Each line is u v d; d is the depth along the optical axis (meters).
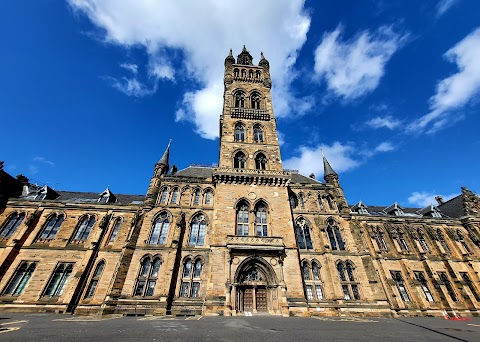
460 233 41.19
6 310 26.69
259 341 11.78
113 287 26.73
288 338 12.79
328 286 30.33
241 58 57.59
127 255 29.31
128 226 34.72
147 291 27.72
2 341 10.66
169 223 33.12
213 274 27.44
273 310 26.39
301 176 45.03
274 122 43.38
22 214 34.41
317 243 33.81
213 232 30.42
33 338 11.52
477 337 14.18
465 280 36.28
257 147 39.94
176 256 29.81
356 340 12.73
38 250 31.31
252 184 35.44
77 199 40.88
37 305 27.34
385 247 37.88
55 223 34.28
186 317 22.97
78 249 32.03
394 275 35.19
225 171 35.44
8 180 37.25
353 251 33.84
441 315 31.64
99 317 22.88
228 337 12.66
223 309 25.38
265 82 49.09
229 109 43.91
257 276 28.47
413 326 19.45
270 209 33.50
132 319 20.95
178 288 28.08
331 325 18.61
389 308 29.45
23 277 29.47
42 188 39.38
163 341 11.32
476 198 44.47
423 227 40.91
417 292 33.34
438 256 37.94
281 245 29.09
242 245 28.62
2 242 31.69
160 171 38.75
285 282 27.86
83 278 29.36
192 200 35.41
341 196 39.22
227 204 33.12
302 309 26.27
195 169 43.28
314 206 37.38
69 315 25.11
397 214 43.34
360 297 30.14
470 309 32.78
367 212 43.47
